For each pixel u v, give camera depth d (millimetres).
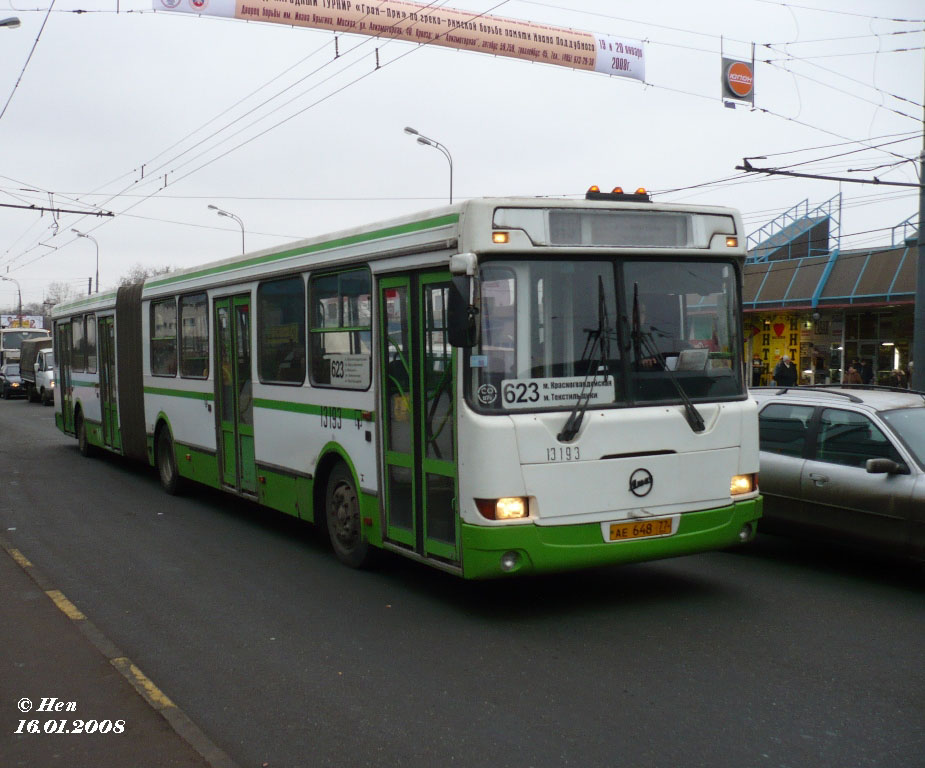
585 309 6434
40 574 7844
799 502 7895
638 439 6477
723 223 6949
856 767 4199
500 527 6035
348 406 7746
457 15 17422
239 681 5402
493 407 6137
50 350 34906
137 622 6582
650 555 6527
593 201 6465
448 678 5418
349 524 8031
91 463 15656
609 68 18953
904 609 6758
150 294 12461
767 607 6820
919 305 15984
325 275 8102
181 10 15555
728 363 7012
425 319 6695
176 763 4156
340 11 16516
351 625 6477
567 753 4379
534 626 6414
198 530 9922
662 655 5781
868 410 7664
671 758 4312
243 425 9844
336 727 4727
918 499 6961
